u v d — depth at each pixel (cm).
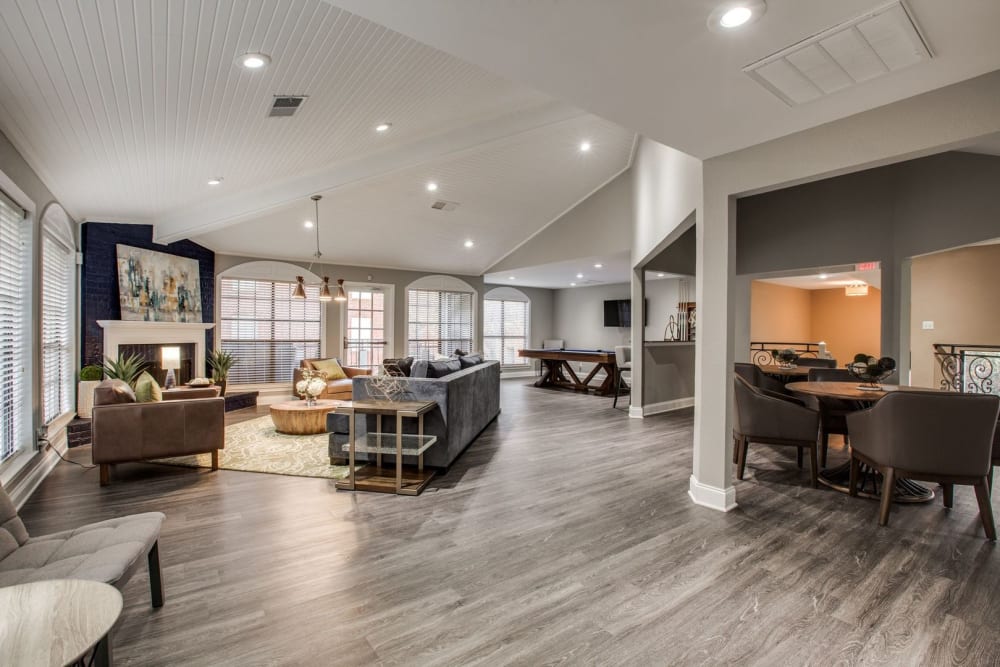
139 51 220
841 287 979
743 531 272
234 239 680
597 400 791
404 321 890
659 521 287
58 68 225
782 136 267
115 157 349
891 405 277
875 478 359
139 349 570
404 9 156
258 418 614
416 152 458
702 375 314
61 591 127
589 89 212
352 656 168
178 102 277
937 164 436
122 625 184
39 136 299
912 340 632
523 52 183
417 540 260
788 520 288
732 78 202
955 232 420
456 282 948
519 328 1188
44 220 374
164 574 223
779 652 171
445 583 217
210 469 389
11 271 329
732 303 303
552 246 771
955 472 266
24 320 344
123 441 354
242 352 735
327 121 349
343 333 826
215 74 251
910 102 221
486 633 182
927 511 303
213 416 383
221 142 350
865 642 177
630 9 156
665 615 193
